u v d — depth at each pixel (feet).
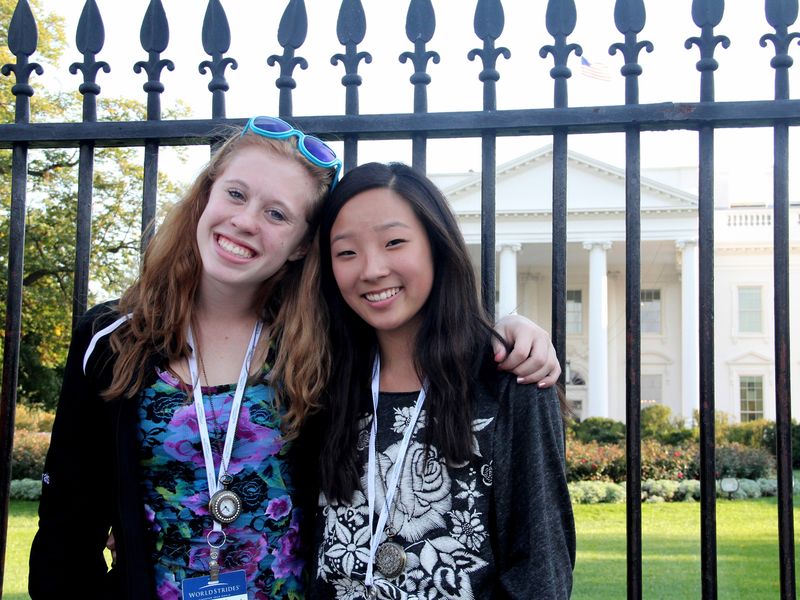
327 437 5.52
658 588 20.49
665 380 98.12
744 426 66.44
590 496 41.70
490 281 6.25
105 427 5.53
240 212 5.44
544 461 5.06
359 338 5.81
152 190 6.60
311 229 5.83
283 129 5.69
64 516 5.41
